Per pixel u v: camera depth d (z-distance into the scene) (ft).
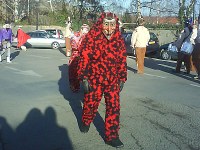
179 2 54.95
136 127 10.95
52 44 49.55
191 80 20.72
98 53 8.95
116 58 9.02
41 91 16.43
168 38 55.83
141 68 23.07
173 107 13.66
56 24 80.84
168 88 17.81
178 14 57.52
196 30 21.99
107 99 9.16
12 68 24.75
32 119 11.71
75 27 74.69
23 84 18.26
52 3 94.48
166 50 39.14
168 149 9.12
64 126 10.96
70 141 9.63
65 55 37.50
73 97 15.15
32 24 80.53
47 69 24.41
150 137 10.03
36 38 49.32
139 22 22.90
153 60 35.78
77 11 81.46
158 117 12.14
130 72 23.97
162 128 10.89
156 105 13.94
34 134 10.21
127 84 18.76
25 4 89.86
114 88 9.08
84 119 10.13
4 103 13.92
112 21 8.83
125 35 43.45
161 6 67.00
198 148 9.22
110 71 9.01
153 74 23.06
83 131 10.29
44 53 40.06
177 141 9.73
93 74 9.12
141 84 18.86
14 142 9.56
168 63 31.63
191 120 11.83
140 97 15.40
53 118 11.85
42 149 9.07
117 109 9.15
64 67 25.77
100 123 11.28
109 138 9.21
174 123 11.44
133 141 9.67
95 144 9.40
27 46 49.55
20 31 44.47
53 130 10.57
